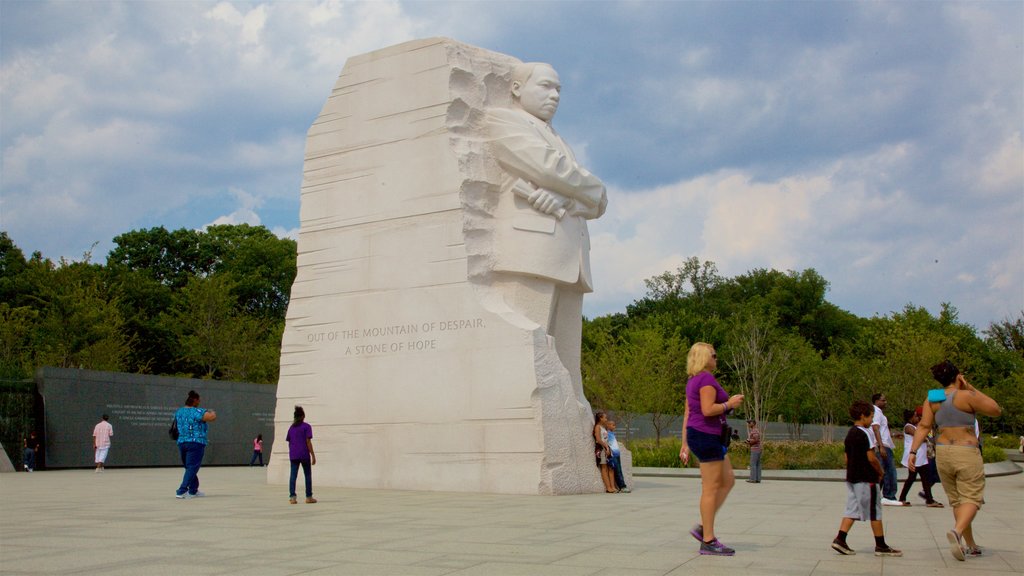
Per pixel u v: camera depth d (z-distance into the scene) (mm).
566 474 15445
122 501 13531
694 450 7875
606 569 6875
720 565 7145
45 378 25828
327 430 17328
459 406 15945
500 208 17156
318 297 17922
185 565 7039
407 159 17281
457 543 8391
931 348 40906
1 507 12414
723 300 74062
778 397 47812
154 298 51125
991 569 7195
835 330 74000
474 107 17375
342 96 18375
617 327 64750
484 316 15961
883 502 14883
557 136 18125
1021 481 23562
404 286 16906
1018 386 42719
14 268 46219
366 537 8852
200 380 30812
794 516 11938
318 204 18250
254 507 12453
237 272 56906
